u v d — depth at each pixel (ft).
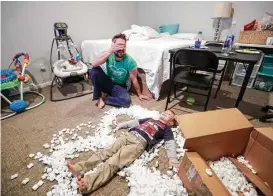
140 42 6.82
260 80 7.79
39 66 7.61
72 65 6.81
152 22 11.78
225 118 3.25
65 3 7.77
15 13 6.37
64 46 8.20
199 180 2.40
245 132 3.17
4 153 3.70
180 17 10.44
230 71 8.91
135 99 6.49
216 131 2.95
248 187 2.92
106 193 2.84
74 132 4.46
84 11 8.64
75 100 6.45
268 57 7.23
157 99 6.33
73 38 8.57
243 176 3.11
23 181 3.01
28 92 7.25
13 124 4.84
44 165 3.39
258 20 7.72
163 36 9.64
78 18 8.49
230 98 6.79
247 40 7.52
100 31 9.79
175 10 10.48
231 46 5.70
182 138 4.13
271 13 7.71
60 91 7.36
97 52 8.02
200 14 9.63
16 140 4.14
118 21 10.76
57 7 7.54
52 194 2.78
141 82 6.61
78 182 2.68
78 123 4.89
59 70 6.43
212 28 9.46
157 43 6.54
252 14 8.21
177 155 3.58
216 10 8.35
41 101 6.26
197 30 10.05
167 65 6.05
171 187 2.82
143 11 11.84
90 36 9.34
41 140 4.15
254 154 3.19
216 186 2.24
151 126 3.76
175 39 8.66
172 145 3.64
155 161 3.51
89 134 4.38
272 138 2.80
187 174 2.76
